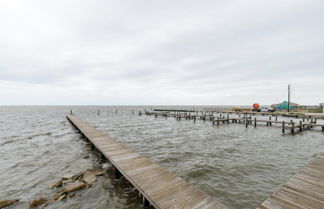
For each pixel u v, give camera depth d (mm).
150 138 17453
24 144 14562
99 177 7898
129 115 56500
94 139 12844
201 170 8812
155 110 73125
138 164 7492
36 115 52906
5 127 25125
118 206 5605
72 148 13312
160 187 5332
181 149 13062
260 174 8258
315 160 7875
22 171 8711
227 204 5758
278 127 24172
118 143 11562
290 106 50469
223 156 11195
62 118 41500
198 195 4855
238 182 7430
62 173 8484
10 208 5492
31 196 6270
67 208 5477
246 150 12633
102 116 51562
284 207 4141
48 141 15742
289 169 8859
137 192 6523
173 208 4191
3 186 7062
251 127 25172
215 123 31062
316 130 21781
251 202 5867
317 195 4719
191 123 31766
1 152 12164
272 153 11805
